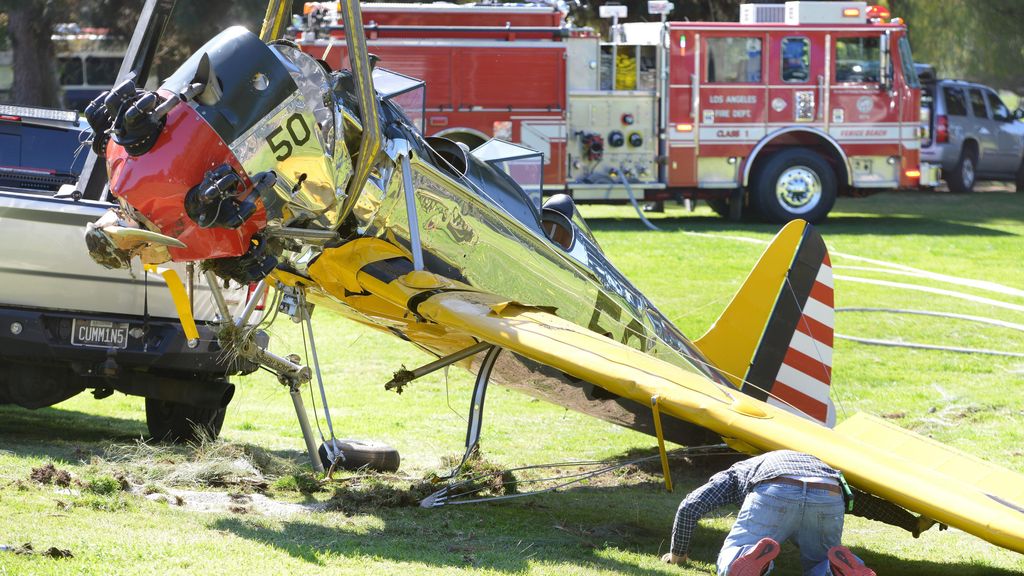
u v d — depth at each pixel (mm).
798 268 13125
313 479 11148
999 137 53281
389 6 34531
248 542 8555
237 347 11070
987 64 65375
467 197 11102
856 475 8430
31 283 11695
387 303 10547
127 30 41094
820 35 37469
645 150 37188
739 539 8141
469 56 35062
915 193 53062
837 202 48156
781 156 37625
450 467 12461
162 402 13258
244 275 9805
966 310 24641
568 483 12289
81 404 15914
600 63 36875
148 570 7512
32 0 38406
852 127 37969
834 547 8008
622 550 9539
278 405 16422
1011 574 9789
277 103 9602
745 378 13148
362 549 8703
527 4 35781
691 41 36906
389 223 10664
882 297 25828
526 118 35594
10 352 11680
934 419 15984
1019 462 13586
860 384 18344
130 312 12141
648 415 11992
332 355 20188
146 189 8977
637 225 37156
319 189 9914
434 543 9180
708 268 27984
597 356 9352
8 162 13852
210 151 9102
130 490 10086
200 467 10953
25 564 7316
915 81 38156
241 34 9641
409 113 11797
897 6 64250
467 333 9594
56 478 9773
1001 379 18891
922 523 9180
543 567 8586
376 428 14969
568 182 36719
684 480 12930
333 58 32719
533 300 11789
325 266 10547
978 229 37688
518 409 16766
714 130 37281
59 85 42844
